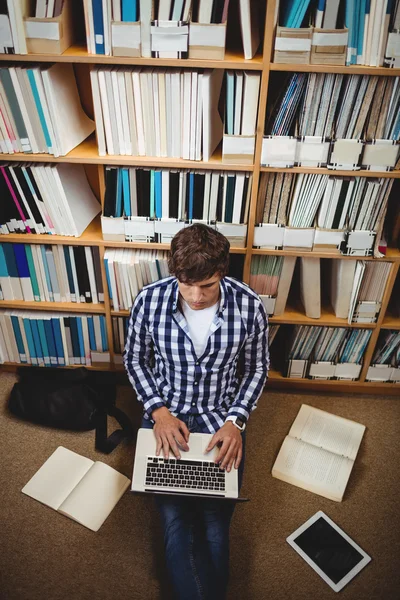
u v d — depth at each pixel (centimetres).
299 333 211
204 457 166
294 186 177
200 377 172
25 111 162
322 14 143
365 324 205
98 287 204
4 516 183
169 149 170
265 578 169
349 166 168
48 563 172
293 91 157
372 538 180
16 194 181
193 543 155
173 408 179
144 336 175
